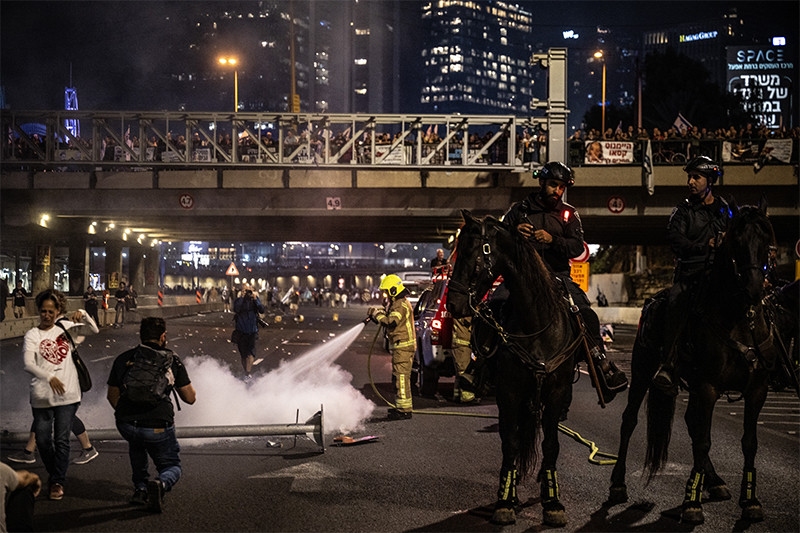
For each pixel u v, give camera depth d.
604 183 30.97
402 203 32.16
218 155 32.25
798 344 8.02
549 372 6.06
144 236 50.09
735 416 12.24
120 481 7.25
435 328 13.24
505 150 31.59
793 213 31.23
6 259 45.41
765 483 7.50
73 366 6.80
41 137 33.28
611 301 61.31
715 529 5.94
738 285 5.93
